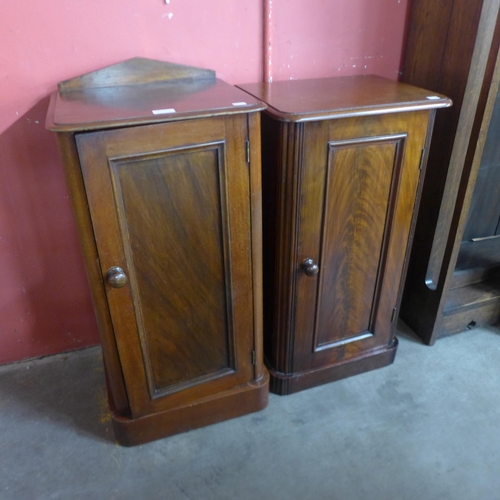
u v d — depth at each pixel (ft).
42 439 4.51
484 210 5.70
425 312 5.53
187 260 3.68
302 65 4.76
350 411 4.76
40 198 4.56
